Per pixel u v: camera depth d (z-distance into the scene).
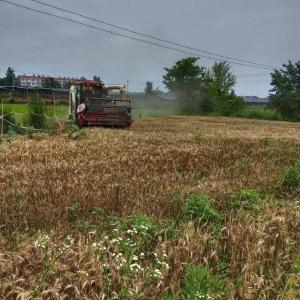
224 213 7.59
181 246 5.64
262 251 5.73
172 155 14.55
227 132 28.98
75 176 9.87
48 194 7.98
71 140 18.36
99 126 26.95
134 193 8.45
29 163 11.86
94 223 6.62
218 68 75.12
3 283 4.50
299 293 4.92
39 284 4.52
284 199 9.18
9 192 8.10
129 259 5.27
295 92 78.75
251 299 4.83
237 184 9.90
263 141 21.44
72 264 5.03
